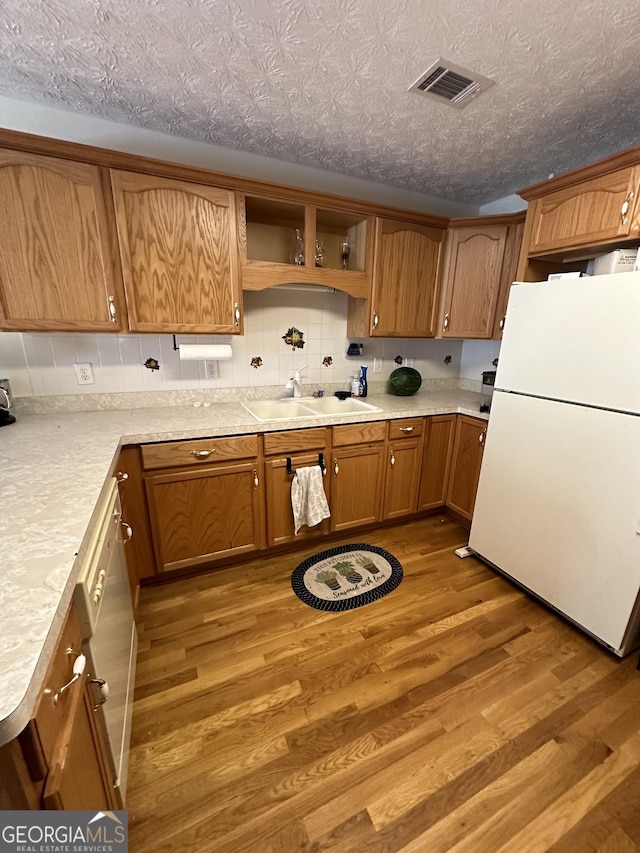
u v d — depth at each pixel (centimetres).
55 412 197
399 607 185
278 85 146
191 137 189
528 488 184
